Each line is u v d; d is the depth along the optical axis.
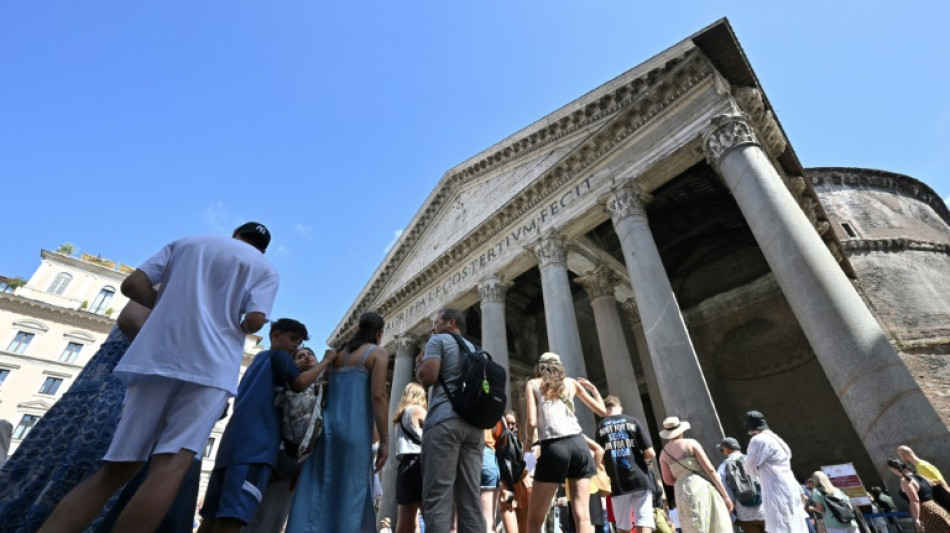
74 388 3.43
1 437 3.69
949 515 5.81
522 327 24.22
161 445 2.38
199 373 2.51
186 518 3.12
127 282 2.74
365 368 3.79
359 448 3.41
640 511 5.41
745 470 5.73
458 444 3.32
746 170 10.37
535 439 4.26
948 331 16.08
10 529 2.84
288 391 3.53
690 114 12.41
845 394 7.43
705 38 11.79
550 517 7.11
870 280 18.45
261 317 2.87
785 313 17.12
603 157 14.38
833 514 7.16
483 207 19.95
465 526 3.18
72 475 2.96
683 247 19.64
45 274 37.38
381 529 13.23
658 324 10.53
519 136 18.64
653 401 15.89
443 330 4.05
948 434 6.49
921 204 23.56
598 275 16.98
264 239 3.51
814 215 15.37
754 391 17.16
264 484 3.09
